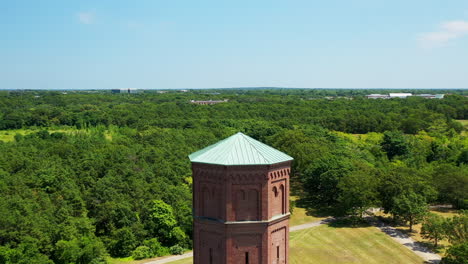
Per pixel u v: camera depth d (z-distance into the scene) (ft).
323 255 202.49
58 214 194.59
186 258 200.85
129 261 196.54
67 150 314.35
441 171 297.33
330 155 304.71
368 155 357.41
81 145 340.39
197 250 87.92
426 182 262.26
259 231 83.25
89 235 192.75
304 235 232.12
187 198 245.86
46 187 229.86
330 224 251.39
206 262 86.63
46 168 247.29
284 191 88.84
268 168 82.69
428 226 210.18
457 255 169.37
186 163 312.50
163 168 288.92
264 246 83.41
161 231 214.07
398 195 242.37
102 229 219.00
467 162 350.64
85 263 179.63
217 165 82.43
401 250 207.31
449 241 197.98
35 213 189.37
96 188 230.07
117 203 218.38
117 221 213.46
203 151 90.12
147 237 214.90
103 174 271.69
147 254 201.77
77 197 213.66
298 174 362.53
